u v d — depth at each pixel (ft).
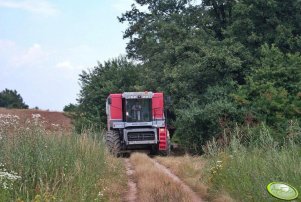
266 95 79.36
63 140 44.75
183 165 57.36
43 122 45.55
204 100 93.04
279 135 66.23
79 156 44.75
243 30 102.83
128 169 61.46
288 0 102.58
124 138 85.61
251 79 84.99
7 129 38.96
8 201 29.71
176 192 39.50
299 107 77.30
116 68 135.23
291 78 84.38
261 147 45.70
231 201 36.99
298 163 35.63
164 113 91.09
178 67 100.83
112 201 37.99
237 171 39.83
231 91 91.25
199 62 95.40
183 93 98.68
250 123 75.82
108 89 128.88
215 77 96.32
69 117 134.41
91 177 40.88
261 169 37.19
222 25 115.14
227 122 79.36
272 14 101.50
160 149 86.12
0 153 36.04
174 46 105.29
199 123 84.28
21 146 37.45
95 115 126.41
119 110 87.51
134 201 39.52
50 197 31.07
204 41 104.78
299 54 93.71
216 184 42.19
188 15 115.44
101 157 50.98
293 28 102.42
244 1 101.76
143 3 135.13
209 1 114.42
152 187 41.96
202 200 40.29
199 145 85.35
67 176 36.88
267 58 88.22
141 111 87.66
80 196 33.65
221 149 53.93
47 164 37.17
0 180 30.71
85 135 51.34
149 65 116.78
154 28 121.49
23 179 34.65
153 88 110.83
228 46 99.91
